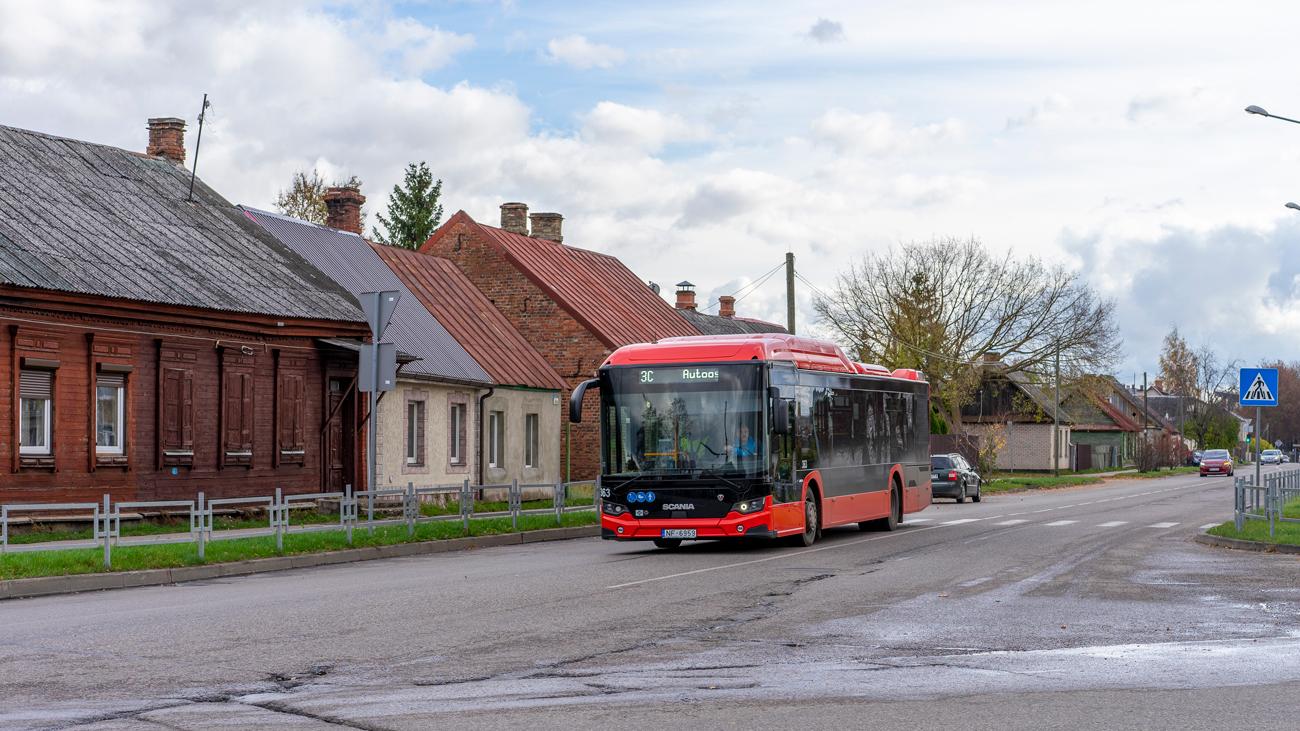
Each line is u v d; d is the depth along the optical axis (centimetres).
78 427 2105
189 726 666
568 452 3800
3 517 1522
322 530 1992
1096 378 6144
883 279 5994
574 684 789
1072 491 5134
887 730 660
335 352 2714
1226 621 1082
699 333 4844
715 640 975
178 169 3028
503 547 2144
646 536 1892
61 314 2078
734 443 1877
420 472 3016
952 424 6153
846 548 1970
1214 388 11900
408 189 7456
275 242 2952
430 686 783
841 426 2208
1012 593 1305
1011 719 685
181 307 2270
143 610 1198
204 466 2370
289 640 976
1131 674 823
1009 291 5941
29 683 793
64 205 2400
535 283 4075
